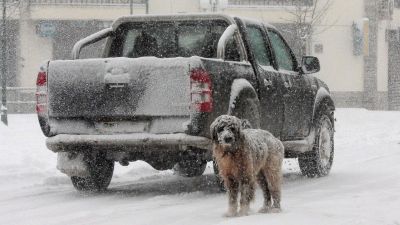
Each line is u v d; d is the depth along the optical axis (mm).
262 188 7742
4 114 23531
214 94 8586
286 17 41094
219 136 7020
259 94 9703
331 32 42938
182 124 8469
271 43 10648
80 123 9039
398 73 46594
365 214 7074
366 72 43594
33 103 38312
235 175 7230
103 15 40125
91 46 38562
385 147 15781
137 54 10555
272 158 7605
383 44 44125
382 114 30266
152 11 40750
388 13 43906
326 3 42156
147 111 8617
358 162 12945
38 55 40250
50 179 10742
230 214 7301
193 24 10250
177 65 8492
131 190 9906
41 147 14945
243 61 9664
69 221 7258
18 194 9547
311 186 9922
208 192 9422
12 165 11977
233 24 9695
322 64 43000
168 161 9453
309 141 11062
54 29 40031
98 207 8234
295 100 10773
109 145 8797
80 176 9336
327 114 11805
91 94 8898
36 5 39500
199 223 6910
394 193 8680
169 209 7871
